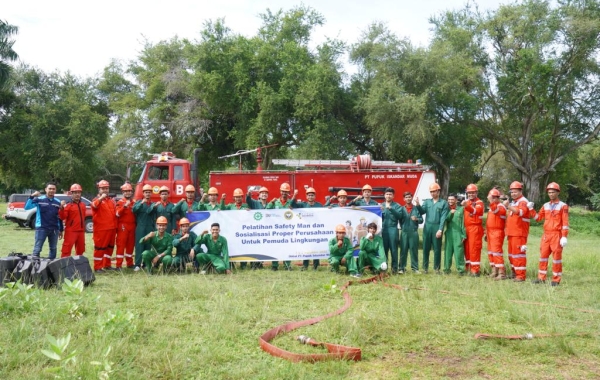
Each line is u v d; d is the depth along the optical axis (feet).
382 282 31.58
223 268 34.81
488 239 34.91
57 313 21.11
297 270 36.99
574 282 32.45
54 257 36.42
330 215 37.65
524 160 118.01
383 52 99.86
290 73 101.30
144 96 131.13
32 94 128.67
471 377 15.75
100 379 13.99
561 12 105.70
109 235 35.96
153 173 58.08
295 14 116.26
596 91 110.83
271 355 17.35
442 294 27.78
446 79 99.81
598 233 83.71
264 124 100.94
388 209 36.32
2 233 68.13
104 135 132.67
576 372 16.24
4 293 21.90
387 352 18.02
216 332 19.38
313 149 96.53
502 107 117.39
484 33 115.44
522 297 27.20
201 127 110.22
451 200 36.22
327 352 17.69
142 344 17.98
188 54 115.24
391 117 96.89
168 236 35.06
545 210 32.42
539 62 104.78
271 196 57.11
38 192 35.88
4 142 123.75
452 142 108.27
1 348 17.03
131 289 28.19
